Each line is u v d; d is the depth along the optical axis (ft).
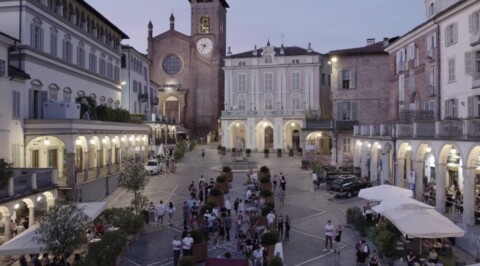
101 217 85.71
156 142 221.87
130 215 87.81
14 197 80.94
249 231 82.02
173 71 314.14
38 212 87.25
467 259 69.56
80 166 145.07
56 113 120.78
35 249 60.80
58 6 135.23
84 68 152.05
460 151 89.45
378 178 138.51
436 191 97.86
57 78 132.57
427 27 125.49
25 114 115.55
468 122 87.92
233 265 60.80
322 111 262.67
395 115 156.97
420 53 133.18
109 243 71.36
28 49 114.83
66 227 62.28
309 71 255.50
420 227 66.33
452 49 112.68
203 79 313.12
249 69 261.85
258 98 260.83
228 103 264.31
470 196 87.04
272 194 111.45
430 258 65.67
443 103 117.60
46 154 127.34
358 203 117.08
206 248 75.56
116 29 185.88
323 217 103.86
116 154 164.76
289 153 225.76
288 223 87.15
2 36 101.86
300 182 147.84
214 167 182.09
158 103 291.38
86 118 134.62
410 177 108.47
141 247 82.64
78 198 111.55
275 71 259.19
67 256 64.28
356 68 177.78
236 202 105.60
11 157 108.37
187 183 148.05
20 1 114.42
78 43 148.77
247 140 255.29
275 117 251.80
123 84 216.33
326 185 136.98
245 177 156.25
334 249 79.97
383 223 79.00
